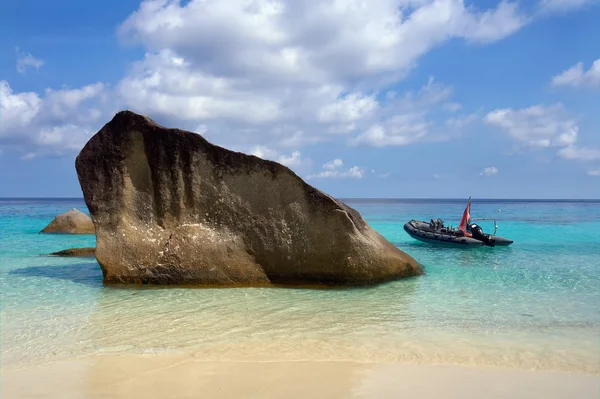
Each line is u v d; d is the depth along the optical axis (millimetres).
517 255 16078
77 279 11352
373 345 6363
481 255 16109
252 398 4535
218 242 10945
